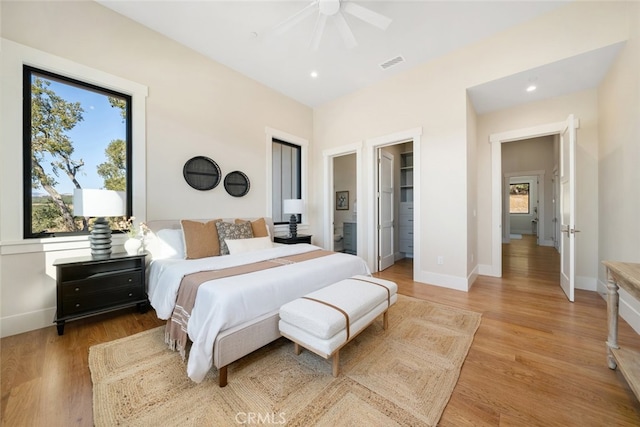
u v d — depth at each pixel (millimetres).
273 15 2590
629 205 2211
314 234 4895
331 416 1227
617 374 1513
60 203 2357
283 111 4312
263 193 3988
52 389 1416
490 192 3838
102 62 2482
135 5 2477
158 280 2244
